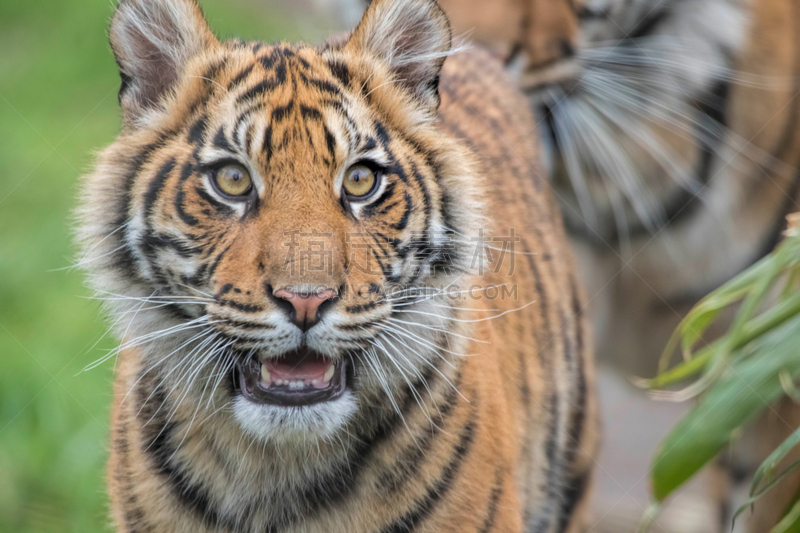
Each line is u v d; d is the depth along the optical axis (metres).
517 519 5.24
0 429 7.50
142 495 4.79
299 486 4.86
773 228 7.40
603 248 7.85
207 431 4.80
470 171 5.15
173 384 4.81
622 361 8.39
